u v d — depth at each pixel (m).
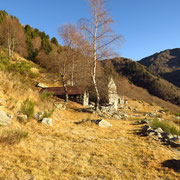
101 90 27.69
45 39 73.81
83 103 25.25
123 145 7.45
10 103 9.61
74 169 4.62
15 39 50.78
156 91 107.25
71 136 8.04
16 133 6.29
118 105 40.38
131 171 4.86
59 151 5.91
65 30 19.36
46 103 13.77
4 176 3.74
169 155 6.41
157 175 4.69
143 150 6.79
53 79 36.66
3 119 7.25
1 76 12.57
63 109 17.05
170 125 11.68
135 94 83.00
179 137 8.55
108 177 4.37
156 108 47.44
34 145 6.09
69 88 26.77
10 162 4.42
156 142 8.23
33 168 4.31
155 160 5.80
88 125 11.40
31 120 9.30
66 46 21.23
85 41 19.00
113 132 10.05
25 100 11.25
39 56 56.25
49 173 4.22
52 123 10.31
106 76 30.58
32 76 30.41
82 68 25.27
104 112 19.91
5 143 5.48
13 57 39.78
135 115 26.81
